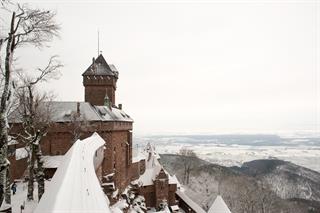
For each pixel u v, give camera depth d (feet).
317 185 628.28
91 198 31.94
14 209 90.99
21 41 61.36
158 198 233.76
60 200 26.37
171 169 478.59
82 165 48.83
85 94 223.51
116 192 169.58
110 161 176.45
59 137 166.30
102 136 173.58
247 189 375.04
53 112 167.32
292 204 415.44
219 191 360.69
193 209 227.81
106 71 224.53
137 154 267.59
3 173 59.00
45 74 77.71
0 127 58.95
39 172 98.99
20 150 151.53
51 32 63.67
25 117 107.55
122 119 203.10
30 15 60.39
